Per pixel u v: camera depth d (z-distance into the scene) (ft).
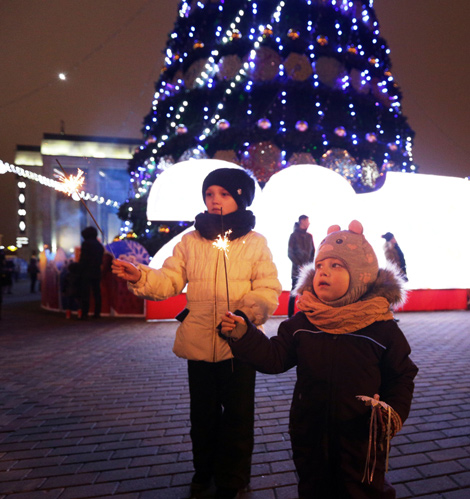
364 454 5.15
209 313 7.05
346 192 30.09
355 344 5.33
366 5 45.78
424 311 31.63
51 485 7.78
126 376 15.01
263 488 7.55
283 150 36.81
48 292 36.14
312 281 5.81
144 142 46.73
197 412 7.30
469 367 15.52
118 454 8.97
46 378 14.89
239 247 7.30
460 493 7.30
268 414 11.09
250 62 37.86
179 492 7.51
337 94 38.34
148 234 37.76
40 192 130.41
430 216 32.48
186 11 45.29
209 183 7.54
